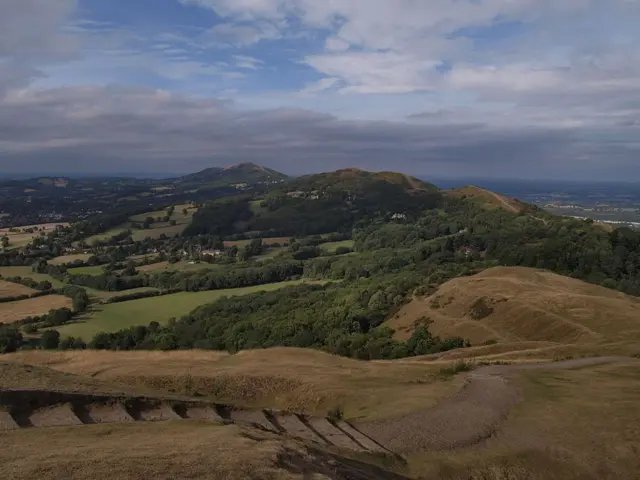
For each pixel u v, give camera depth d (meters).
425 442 15.94
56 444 10.77
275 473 9.24
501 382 23.83
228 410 17.42
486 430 17.09
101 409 15.36
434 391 22.08
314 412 20.95
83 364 29.20
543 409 19.39
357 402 21.22
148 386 24.56
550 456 15.20
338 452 13.45
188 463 9.30
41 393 14.91
